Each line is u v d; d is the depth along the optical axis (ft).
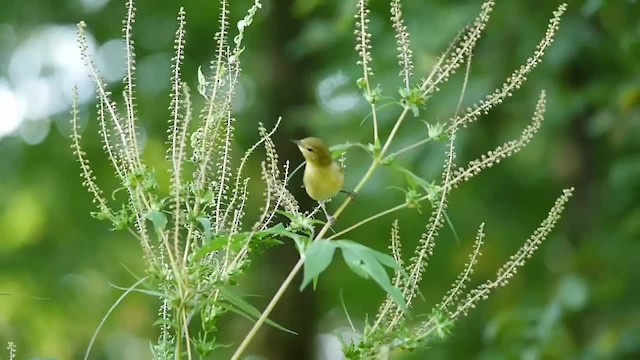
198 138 17.12
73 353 61.82
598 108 46.34
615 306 41.27
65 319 62.08
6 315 61.87
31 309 62.28
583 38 42.75
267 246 17.17
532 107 45.29
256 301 57.77
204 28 61.57
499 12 43.91
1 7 61.16
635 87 37.52
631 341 37.29
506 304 46.29
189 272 16.40
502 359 37.65
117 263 63.00
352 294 61.36
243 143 57.82
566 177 50.31
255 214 54.24
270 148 17.63
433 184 17.15
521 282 49.73
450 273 56.90
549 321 36.27
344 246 15.76
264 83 59.26
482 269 53.93
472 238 55.93
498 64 45.01
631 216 42.83
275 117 57.93
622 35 36.52
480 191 56.24
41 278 62.75
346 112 48.57
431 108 44.65
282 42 59.47
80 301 62.95
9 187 63.67
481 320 50.75
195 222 16.57
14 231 63.57
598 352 37.24
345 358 16.62
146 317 61.46
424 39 43.55
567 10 43.55
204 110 17.54
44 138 63.62
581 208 49.24
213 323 17.19
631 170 43.57
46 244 63.57
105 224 63.26
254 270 58.75
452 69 17.74
